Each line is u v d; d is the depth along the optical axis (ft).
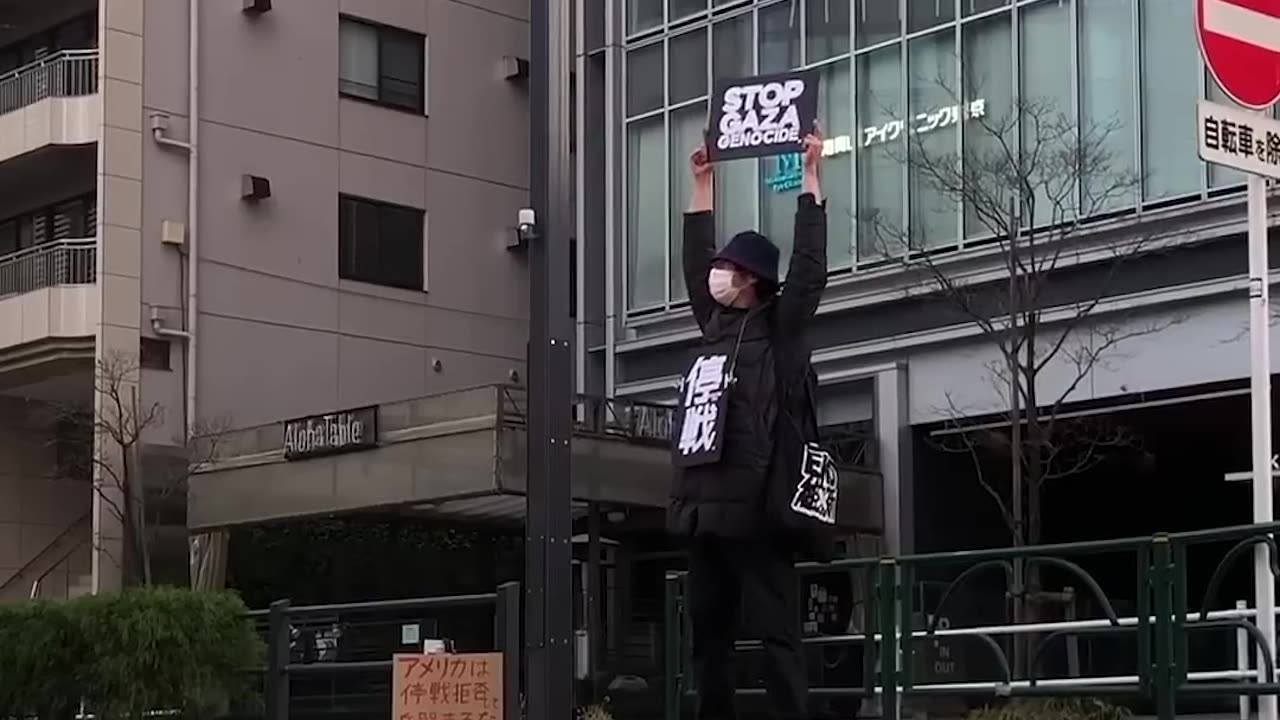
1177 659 24.36
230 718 34.45
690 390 23.09
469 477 61.11
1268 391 28.73
